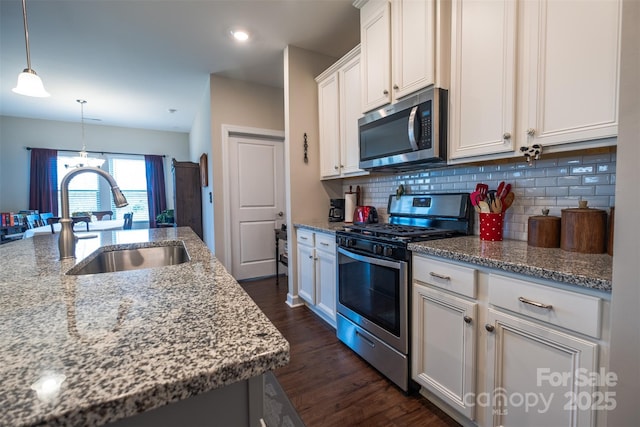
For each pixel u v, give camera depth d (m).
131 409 0.36
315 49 2.85
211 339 0.49
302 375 1.76
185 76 3.46
